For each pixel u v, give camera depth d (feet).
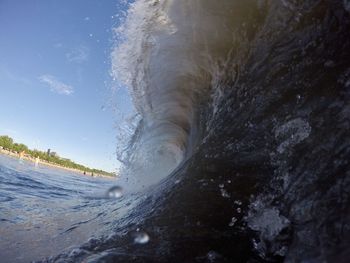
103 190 25.34
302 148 5.98
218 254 5.82
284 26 8.79
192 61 14.74
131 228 7.71
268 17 9.73
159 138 23.61
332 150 5.09
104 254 6.35
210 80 13.76
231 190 7.20
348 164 4.60
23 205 12.87
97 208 13.14
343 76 5.86
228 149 8.55
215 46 12.80
